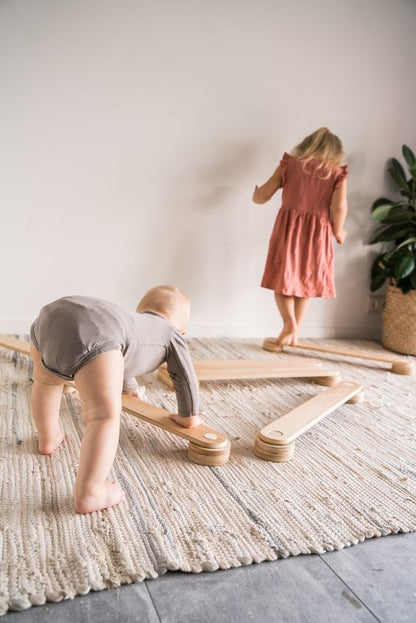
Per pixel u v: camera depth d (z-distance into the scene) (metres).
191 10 2.36
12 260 2.35
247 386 1.99
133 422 1.55
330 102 2.66
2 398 1.64
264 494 1.24
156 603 0.88
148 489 1.21
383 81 2.72
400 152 2.84
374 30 2.65
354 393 1.84
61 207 2.36
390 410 1.87
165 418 1.45
